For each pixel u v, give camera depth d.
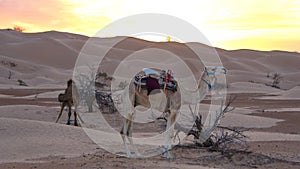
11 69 111.81
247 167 12.58
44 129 16.83
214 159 13.51
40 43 139.62
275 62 168.50
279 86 103.88
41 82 88.69
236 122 23.88
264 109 35.44
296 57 171.38
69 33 197.38
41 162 12.51
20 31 187.62
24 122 17.50
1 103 34.50
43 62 132.00
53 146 14.70
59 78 105.31
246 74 124.62
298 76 133.75
